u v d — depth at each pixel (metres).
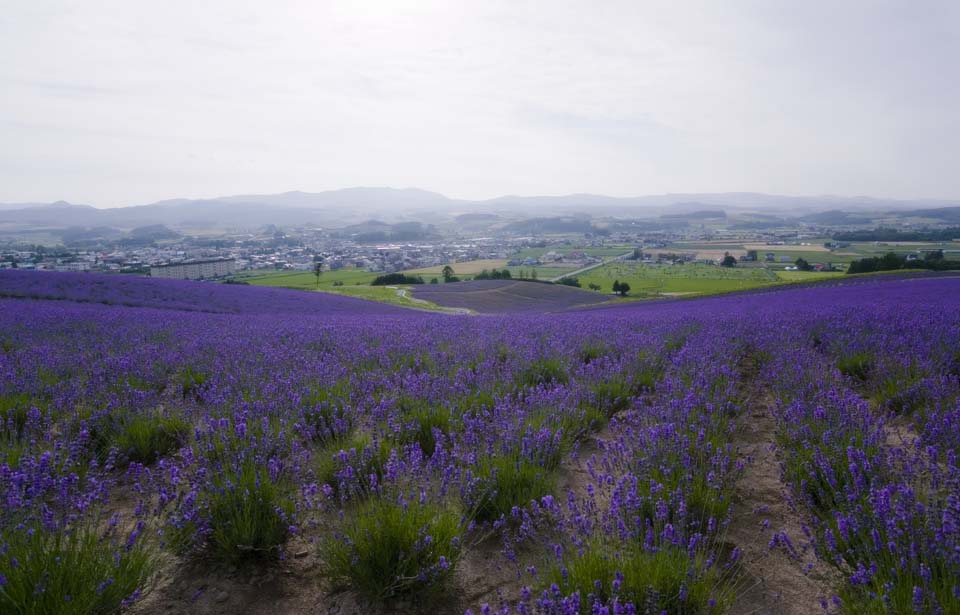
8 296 25.14
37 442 4.60
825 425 4.57
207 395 6.12
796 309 15.16
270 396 5.92
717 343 8.86
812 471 3.92
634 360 7.88
